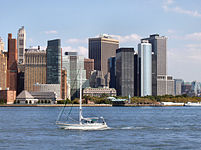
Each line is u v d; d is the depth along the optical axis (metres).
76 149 140.62
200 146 146.38
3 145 149.12
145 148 142.62
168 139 163.88
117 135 175.38
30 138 166.88
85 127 195.50
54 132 186.38
